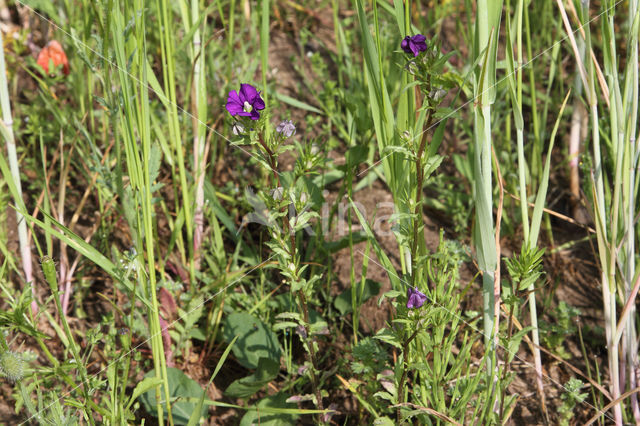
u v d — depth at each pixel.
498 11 1.34
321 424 1.46
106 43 1.41
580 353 1.57
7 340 1.53
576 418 1.51
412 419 1.46
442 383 1.42
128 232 1.64
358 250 1.60
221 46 1.94
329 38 2.16
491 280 1.40
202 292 1.55
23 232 1.53
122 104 1.44
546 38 1.88
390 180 1.42
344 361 1.49
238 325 1.53
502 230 1.67
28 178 1.69
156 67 1.83
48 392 1.48
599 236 1.44
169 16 1.57
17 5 1.96
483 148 1.37
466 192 1.70
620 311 1.57
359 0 1.39
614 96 1.43
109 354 1.51
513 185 1.67
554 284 1.63
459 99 1.85
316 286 1.60
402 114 1.41
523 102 1.79
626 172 1.43
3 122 1.50
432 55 1.34
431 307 1.38
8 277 1.58
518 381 1.54
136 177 1.40
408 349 1.39
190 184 1.60
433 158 1.37
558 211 1.70
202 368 1.55
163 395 1.49
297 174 1.38
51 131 1.71
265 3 1.45
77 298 1.57
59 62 1.71
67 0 1.67
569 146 1.73
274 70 1.96
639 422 1.49
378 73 1.40
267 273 1.62
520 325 1.52
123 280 1.38
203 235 1.62
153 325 1.40
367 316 1.58
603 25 1.42
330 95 1.78
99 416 1.47
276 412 1.42
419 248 1.42
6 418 1.49
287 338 1.56
